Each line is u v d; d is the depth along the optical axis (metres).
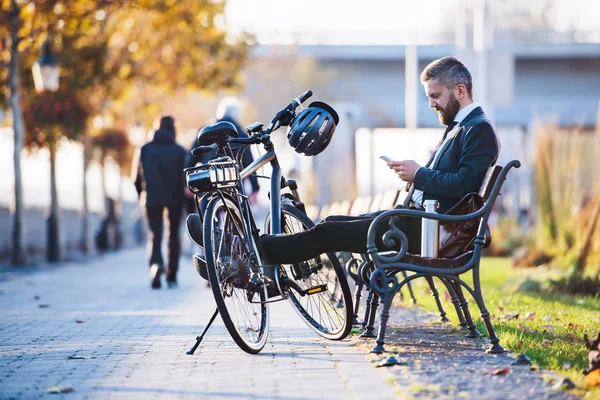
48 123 30.31
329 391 6.50
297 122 8.73
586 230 20.16
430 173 8.13
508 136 58.16
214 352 8.59
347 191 53.38
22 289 18.69
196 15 34.88
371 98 74.12
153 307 13.91
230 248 8.14
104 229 46.34
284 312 12.41
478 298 7.88
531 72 75.50
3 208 35.81
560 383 6.42
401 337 9.07
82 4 28.52
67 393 6.71
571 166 23.47
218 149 8.77
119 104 38.72
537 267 22.70
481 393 6.24
